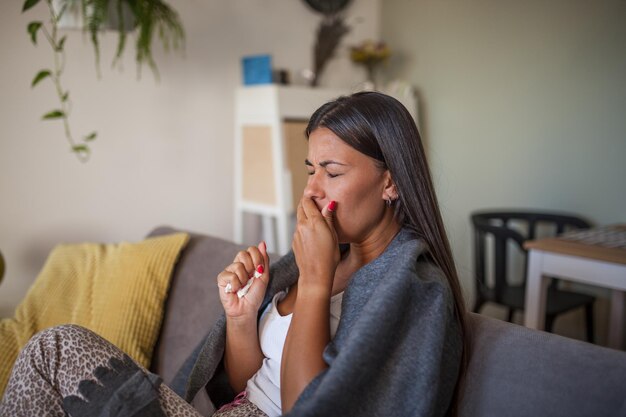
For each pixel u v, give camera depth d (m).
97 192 2.56
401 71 3.61
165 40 2.66
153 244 1.73
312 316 0.93
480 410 0.92
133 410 0.91
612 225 2.44
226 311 1.12
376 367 0.83
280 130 2.66
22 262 2.38
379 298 0.85
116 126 2.58
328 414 0.78
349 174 0.97
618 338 2.11
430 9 3.38
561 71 2.79
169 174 2.79
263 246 1.16
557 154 2.83
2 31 2.21
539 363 0.89
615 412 0.79
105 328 1.57
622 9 2.53
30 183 2.36
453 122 3.32
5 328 1.58
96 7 1.96
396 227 1.06
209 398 1.16
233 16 2.93
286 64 3.19
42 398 0.98
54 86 2.37
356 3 3.53
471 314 1.04
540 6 2.84
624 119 2.56
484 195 3.19
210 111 2.90
